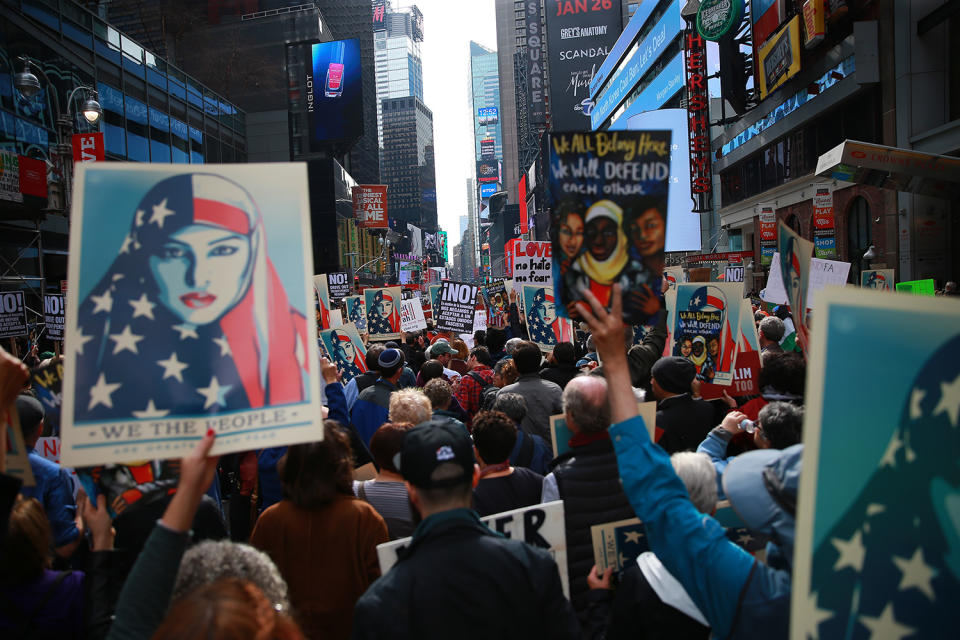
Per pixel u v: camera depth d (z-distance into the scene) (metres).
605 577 2.65
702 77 33.47
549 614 1.94
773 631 1.67
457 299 11.24
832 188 23.92
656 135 2.20
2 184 15.12
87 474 2.12
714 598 1.75
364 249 77.94
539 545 2.54
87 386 1.81
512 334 13.30
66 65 24.36
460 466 2.02
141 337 1.87
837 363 1.35
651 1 47.94
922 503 1.31
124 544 2.84
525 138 134.12
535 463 4.32
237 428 1.87
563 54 76.31
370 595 1.90
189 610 1.23
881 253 20.66
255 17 60.88
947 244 18.48
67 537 3.13
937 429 1.31
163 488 2.14
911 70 18.23
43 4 22.91
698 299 5.10
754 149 30.97
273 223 2.00
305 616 2.77
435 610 1.83
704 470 2.38
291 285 1.98
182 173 1.97
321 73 61.19
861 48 19.52
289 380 1.93
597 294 2.18
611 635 2.30
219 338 1.91
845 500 1.32
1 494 1.61
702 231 43.19
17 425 2.09
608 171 2.19
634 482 1.88
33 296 21.55
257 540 2.88
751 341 5.07
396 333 12.32
